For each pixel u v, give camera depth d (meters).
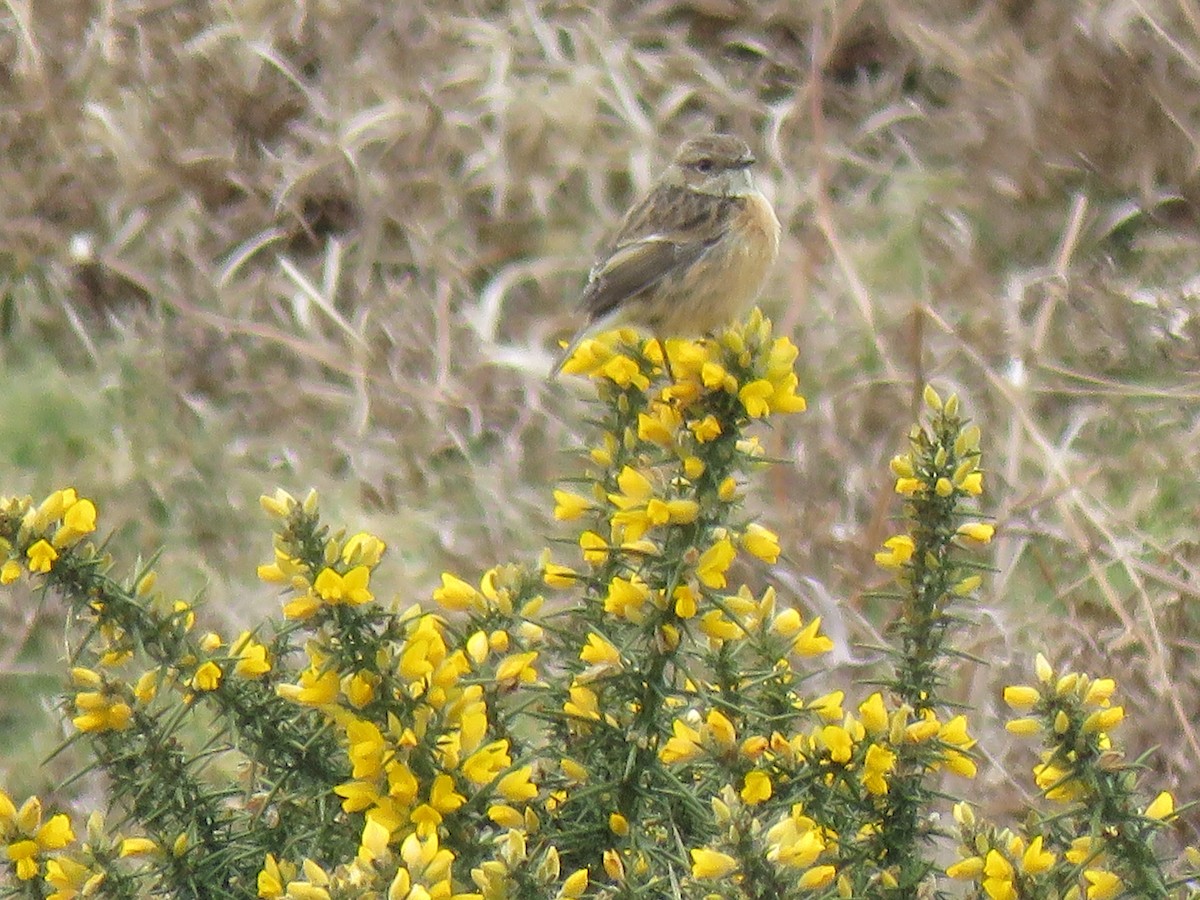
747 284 9.09
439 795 5.12
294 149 13.30
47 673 9.71
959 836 5.56
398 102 13.21
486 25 13.71
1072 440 11.47
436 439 11.62
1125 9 13.22
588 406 11.65
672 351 5.70
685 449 5.29
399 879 4.48
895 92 13.80
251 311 12.52
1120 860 5.34
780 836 4.73
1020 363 11.48
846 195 13.22
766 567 9.95
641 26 14.26
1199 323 11.96
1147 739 8.95
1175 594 10.01
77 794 9.12
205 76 13.34
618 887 5.15
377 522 11.01
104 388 11.83
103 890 5.45
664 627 5.29
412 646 5.16
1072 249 12.73
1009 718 9.04
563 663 6.61
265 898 5.31
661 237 8.99
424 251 12.72
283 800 5.50
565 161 13.20
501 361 11.93
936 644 6.10
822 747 5.55
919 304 10.77
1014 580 10.37
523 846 4.93
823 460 11.07
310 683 5.18
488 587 5.89
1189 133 12.84
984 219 12.96
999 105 13.27
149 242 12.76
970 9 13.91
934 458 5.96
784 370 5.34
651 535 5.79
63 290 12.47
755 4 14.27
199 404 11.77
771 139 13.33
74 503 5.45
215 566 10.68
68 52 13.40
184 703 5.62
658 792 5.45
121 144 13.02
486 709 5.69
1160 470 11.12
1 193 12.74
